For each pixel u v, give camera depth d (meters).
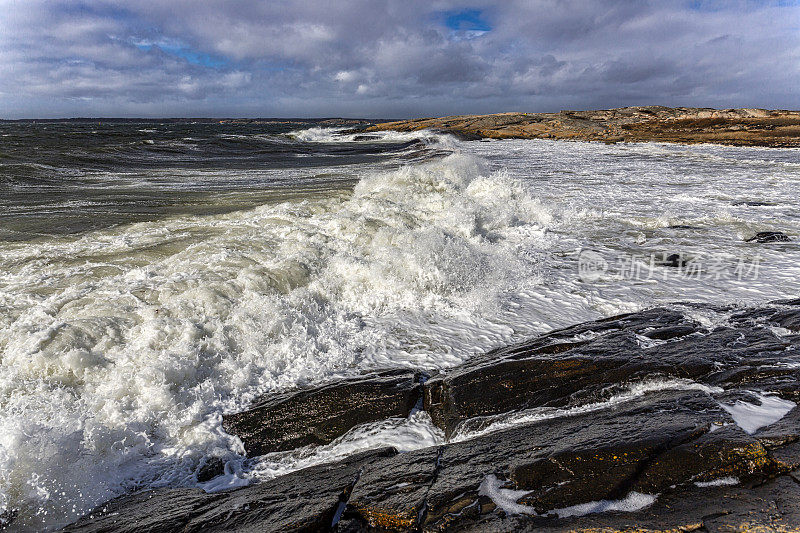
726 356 3.62
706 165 19.03
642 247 7.29
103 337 3.85
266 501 2.29
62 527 2.37
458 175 12.06
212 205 9.28
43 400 3.23
